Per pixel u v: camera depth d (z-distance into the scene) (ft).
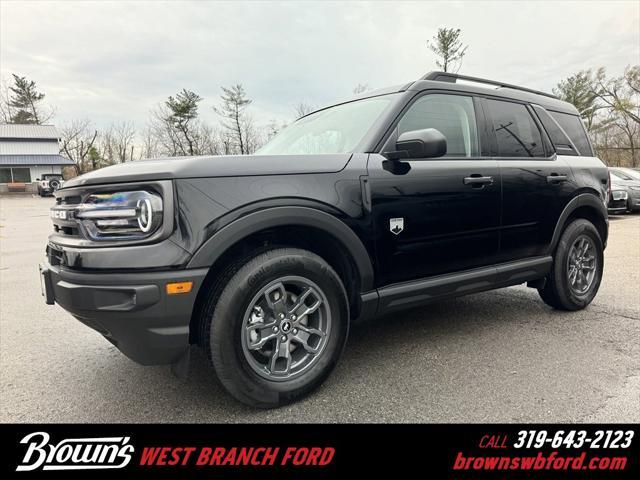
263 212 6.98
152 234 6.44
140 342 6.56
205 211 6.61
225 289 6.86
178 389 8.39
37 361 9.98
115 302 6.34
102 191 6.75
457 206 9.36
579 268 12.42
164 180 6.48
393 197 8.46
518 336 10.62
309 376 7.69
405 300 8.82
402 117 9.10
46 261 8.04
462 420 7.08
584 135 13.28
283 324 7.48
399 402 7.63
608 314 12.26
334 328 7.88
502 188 10.15
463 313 12.59
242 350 7.00
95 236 6.66
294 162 7.61
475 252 9.87
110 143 164.45
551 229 11.39
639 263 19.13
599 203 12.62
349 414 7.32
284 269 7.25
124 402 7.95
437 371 8.78
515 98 11.40
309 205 7.43
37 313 13.93
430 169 9.02
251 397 7.16
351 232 7.90
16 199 99.50
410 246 8.78
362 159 8.32
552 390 7.91
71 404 7.93
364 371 8.86
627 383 8.13
